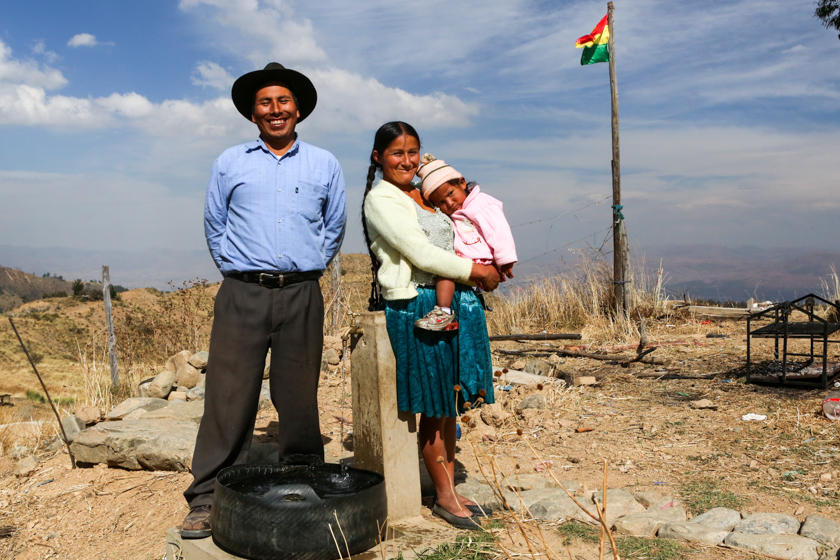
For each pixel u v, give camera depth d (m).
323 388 7.04
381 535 3.09
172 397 7.12
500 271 3.34
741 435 5.12
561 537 3.21
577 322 11.52
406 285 3.28
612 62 11.72
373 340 3.38
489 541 3.10
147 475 5.07
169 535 3.38
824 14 11.43
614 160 11.59
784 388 6.43
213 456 3.51
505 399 6.54
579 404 6.40
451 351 3.35
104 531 4.36
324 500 2.91
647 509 3.67
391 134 3.31
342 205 3.86
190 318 10.27
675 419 5.70
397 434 3.42
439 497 3.47
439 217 3.33
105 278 9.59
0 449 6.15
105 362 9.56
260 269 3.52
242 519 2.92
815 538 3.18
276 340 3.61
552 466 4.56
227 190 3.58
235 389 3.53
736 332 9.89
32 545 4.29
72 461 5.52
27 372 26.06
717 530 3.23
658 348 9.07
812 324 6.68
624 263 11.38
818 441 4.80
